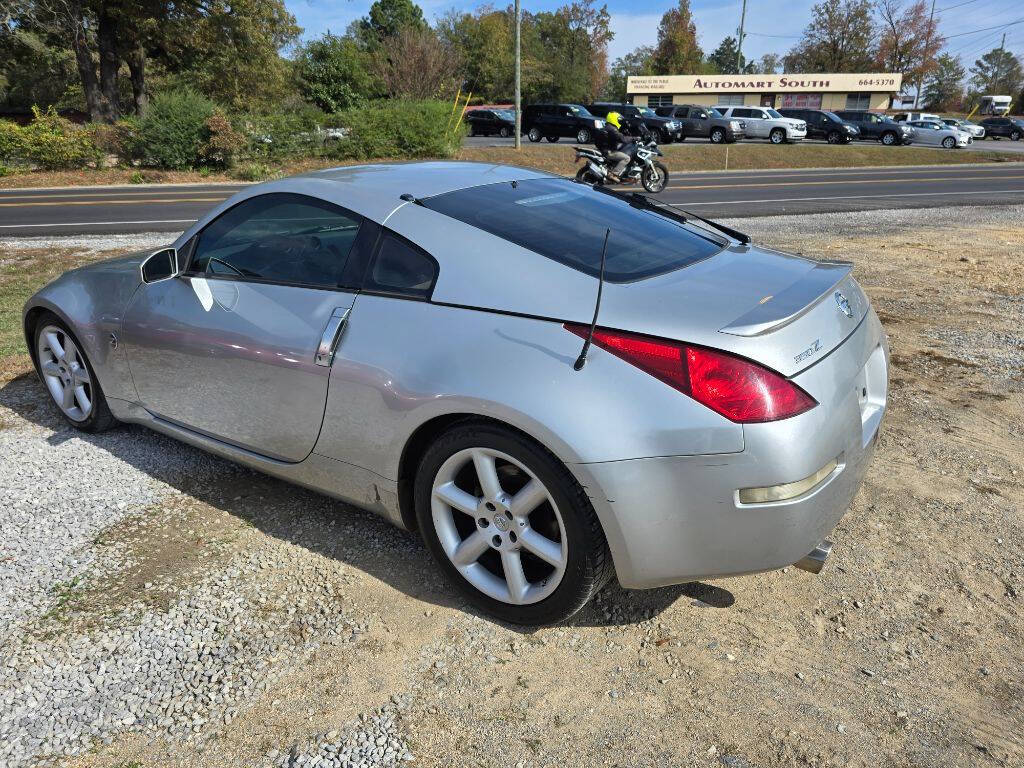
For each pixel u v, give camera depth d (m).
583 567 2.17
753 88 54.22
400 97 34.28
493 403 2.15
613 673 2.22
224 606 2.53
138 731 2.03
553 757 1.93
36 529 2.99
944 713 2.06
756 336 2.01
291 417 2.76
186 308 3.10
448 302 2.38
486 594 2.43
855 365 2.32
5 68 46.88
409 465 2.54
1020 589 2.58
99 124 23.45
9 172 21.91
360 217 2.67
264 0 33.62
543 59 79.25
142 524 3.03
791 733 1.99
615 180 16.59
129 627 2.43
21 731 2.03
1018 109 83.62
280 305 2.78
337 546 2.87
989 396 4.27
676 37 84.62
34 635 2.39
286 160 24.72
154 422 3.43
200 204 15.15
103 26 32.94
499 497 2.30
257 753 1.95
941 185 18.36
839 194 16.08
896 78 51.62
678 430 1.99
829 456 2.09
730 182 19.95
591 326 2.12
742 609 2.50
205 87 36.19
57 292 3.70
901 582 2.62
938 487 3.26
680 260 2.56
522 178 3.15
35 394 4.46
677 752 1.94
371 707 2.10
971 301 6.42
